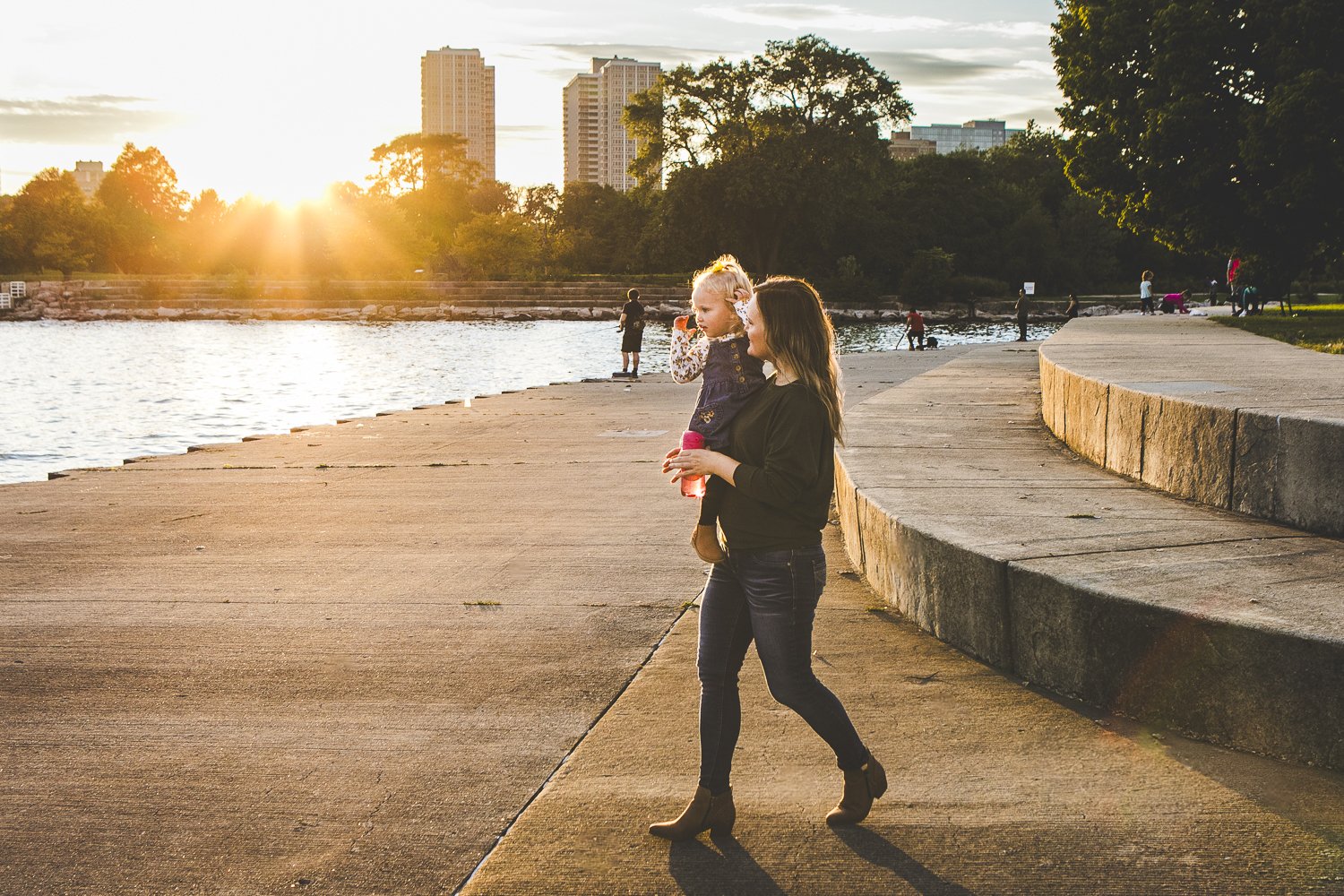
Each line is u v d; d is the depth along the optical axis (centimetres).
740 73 8056
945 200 9869
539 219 15412
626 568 734
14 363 3878
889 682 494
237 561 771
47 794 402
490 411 1802
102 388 2934
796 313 344
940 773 400
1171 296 4822
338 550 803
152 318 9025
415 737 449
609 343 5241
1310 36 2584
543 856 349
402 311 9100
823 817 371
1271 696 399
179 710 484
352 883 338
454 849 357
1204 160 2773
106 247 12112
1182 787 383
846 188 8356
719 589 364
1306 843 343
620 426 1562
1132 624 441
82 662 548
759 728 448
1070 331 1975
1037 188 11000
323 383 3131
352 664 542
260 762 427
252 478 1162
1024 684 490
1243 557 511
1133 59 2964
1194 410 665
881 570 634
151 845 363
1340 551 523
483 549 800
